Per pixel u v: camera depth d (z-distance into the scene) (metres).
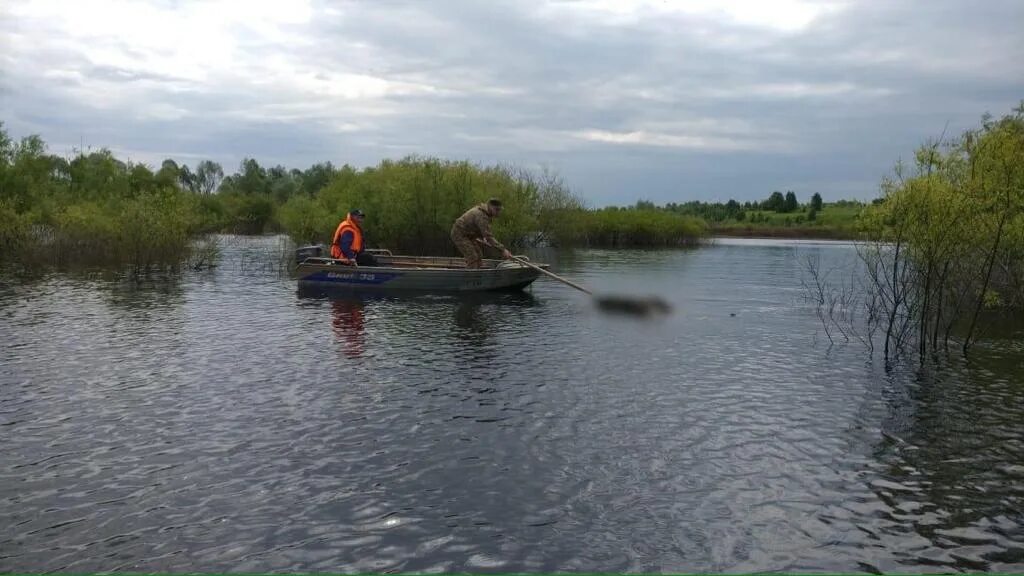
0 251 25.66
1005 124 11.67
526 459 6.32
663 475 6.01
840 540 4.94
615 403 8.08
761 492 5.70
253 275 22.20
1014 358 10.49
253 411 7.59
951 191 10.56
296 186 73.31
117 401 7.90
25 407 7.64
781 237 63.62
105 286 18.75
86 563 4.52
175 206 23.83
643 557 4.71
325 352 10.65
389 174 29.50
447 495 5.57
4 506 5.27
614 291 18.97
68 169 38.78
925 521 5.21
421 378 9.11
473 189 27.58
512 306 16.05
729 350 11.19
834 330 13.03
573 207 40.34
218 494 5.52
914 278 11.71
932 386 8.92
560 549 4.79
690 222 51.53
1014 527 5.12
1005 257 13.52
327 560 4.61
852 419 7.55
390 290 18.12
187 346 10.95
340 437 6.81
